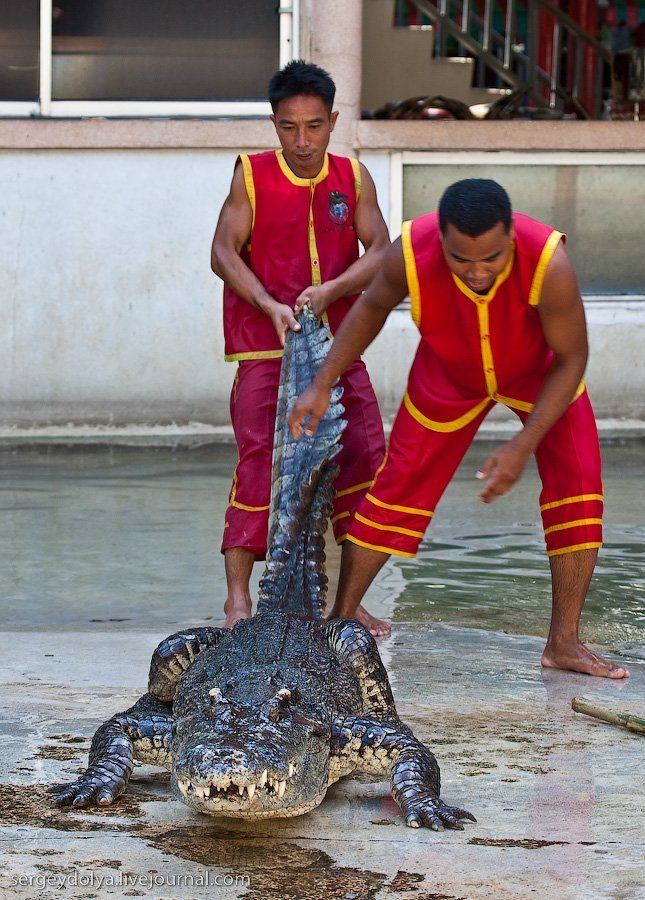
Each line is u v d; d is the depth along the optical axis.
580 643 7.43
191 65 17.75
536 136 18.17
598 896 4.15
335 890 4.22
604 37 25.31
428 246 6.52
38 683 6.76
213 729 4.54
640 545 11.05
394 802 5.21
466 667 7.40
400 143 17.97
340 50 17.75
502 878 4.31
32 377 18.06
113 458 15.76
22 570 9.88
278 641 5.66
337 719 5.25
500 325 6.61
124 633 8.02
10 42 17.67
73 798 5.00
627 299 18.67
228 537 8.37
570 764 5.58
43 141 17.64
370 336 6.90
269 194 8.47
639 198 18.64
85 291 18.03
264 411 8.45
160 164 17.91
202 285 18.06
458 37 23.09
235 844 4.64
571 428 7.30
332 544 11.39
